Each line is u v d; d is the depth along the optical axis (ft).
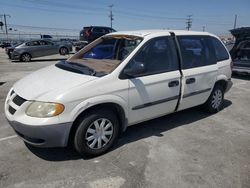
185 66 14.99
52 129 10.50
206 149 13.16
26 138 11.15
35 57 57.67
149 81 13.07
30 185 10.00
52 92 10.82
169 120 16.88
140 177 10.65
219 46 17.94
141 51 13.10
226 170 11.32
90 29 73.10
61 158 11.92
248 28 30.58
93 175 10.70
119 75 12.14
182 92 14.84
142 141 13.80
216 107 18.30
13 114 11.07
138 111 13.06
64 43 63.93
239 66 31.32
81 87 11.03
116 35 14.97
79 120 11.26
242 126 16.38
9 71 39.11
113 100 11.80
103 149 12.21
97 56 14.96
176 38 14.83
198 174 10.96
